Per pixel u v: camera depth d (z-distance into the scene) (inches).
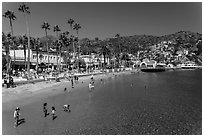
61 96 1598.2
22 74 2691.9
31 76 2444.6
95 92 1840.6
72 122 943.0
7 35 2815.0
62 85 2210.9
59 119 987.9
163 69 7027.6
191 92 1844.2
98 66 5477.4
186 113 1074.7
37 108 1189.1
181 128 847.1
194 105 1264.8
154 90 2001.7
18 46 3900.1
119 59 7027.6
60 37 4148.6
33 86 1947.6
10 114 1059.3
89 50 6107.3
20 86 1873.8
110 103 1347.2
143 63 6988.2
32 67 3555.6
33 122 941.2
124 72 5201.8
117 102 1380.4
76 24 4352.9
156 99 1488.7
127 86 2336.4
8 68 2411.4
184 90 1991.9
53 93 1717.5
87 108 1208.8
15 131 826.8
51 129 847.7
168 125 887.1
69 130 840.3
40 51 3769.7
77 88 2076.8
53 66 4042.8
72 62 4709.6
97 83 2635.3
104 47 5349.4
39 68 3614.7
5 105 1240.8
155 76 4229.8
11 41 2908.5
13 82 1851.6
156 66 7037.4
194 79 3440.0
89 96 1620.3
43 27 3683.6
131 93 1791.3
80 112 1115.9
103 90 1982.0
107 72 4544.8
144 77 3885.3
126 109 1175.6
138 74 4906.5
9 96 1482.5
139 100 1449.3
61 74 3171.8
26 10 2596.0
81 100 1454.2
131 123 919.7
